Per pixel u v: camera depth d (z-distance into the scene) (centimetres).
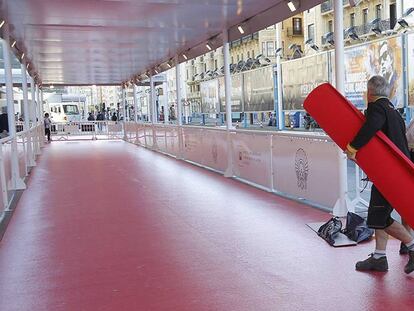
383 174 346
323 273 410
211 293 375
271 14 827
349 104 370
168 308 349
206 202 728
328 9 3075
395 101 982
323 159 632
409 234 395
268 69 1845
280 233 539
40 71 1873
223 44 1016
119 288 392
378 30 1784
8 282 415
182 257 466
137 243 520
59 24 961
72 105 3906
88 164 1318
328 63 1373
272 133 774
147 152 1653
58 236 560
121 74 2134
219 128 1043
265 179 817
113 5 808
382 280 388
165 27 1005
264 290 378
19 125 1819
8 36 909
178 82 1413
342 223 559
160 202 741
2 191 679
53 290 393
